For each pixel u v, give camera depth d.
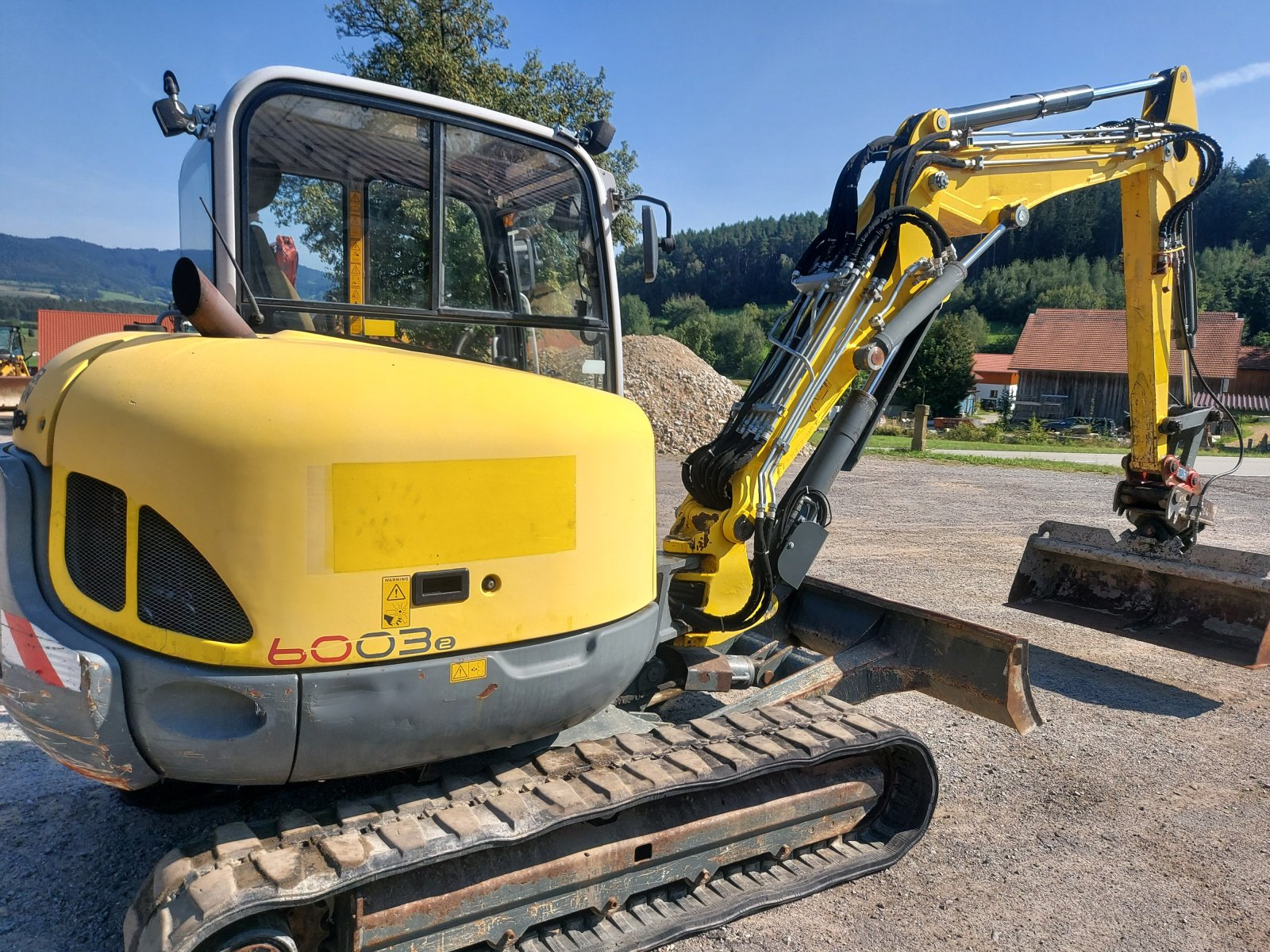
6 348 23.34
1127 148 4.81
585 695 2.54
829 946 2.79
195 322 2.37
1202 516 5.55
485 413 2.28
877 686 3.80
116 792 3.59
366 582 2.11
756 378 3.86
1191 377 5.57
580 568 2.46
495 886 2.42
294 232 2.88
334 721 2.12
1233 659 4.92
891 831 3.38
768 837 3.04
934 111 4.07
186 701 2.09
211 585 2.05
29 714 2.18
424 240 3.07
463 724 2.30
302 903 2.05
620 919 2.76
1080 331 42.91
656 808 2.79
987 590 7.32
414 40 18.19
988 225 4.32
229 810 3.37
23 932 2.71
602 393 2.79
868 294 3.80
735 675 3.83
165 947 1.91
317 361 2.24
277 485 2.03
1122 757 4.32
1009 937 2.88
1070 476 14.91
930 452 18.16
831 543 9.04
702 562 3.72
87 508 2.19
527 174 3.27
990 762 4.21
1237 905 3.10
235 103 2.70
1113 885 3.20
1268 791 3.99
